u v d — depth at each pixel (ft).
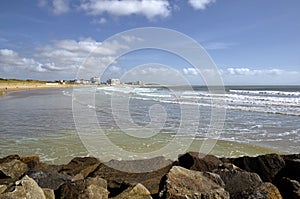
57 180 18.30
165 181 15.30
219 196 14.65
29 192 13.80
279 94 168.96
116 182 18.99
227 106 86.33
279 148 35.01
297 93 180.55
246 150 34.06
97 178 17.33
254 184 16.65
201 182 15.79
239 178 17.16
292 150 33.99
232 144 36.96
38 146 34.53
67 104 89.61
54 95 143.74
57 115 62.90
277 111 74.74
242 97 130.21
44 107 81.35
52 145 34.94
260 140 39.52
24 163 23.00
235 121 57.47
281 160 20.42
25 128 46.73
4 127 47.80
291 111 75.05
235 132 45.44
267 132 45.55
